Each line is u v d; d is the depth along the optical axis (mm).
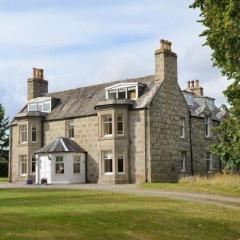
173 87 44750
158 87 42938
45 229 13914
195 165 46406
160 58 43938
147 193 28109
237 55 21906
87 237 13625
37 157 45781
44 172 45094
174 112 44469
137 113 42000
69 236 13469
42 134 48500
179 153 44438
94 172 44000
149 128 41156
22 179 48594
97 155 43875
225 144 28281
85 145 45062
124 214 17234
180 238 14961
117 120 42562
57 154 44344
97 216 16406
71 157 44000
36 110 50375
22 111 51906
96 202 21328
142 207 19625
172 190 31016
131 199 23359
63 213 16625
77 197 24016
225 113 52031
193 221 17375
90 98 47344
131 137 42156
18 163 49312
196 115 47500
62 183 43719
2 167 73188
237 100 24031
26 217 15602
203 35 23172
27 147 48312
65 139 45531
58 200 22109
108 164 42906
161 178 41844
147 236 14648
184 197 26266
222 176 34656
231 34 21406
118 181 41812
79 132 45656
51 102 49406
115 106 42250
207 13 22719
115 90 44562
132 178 41719
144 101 42125
